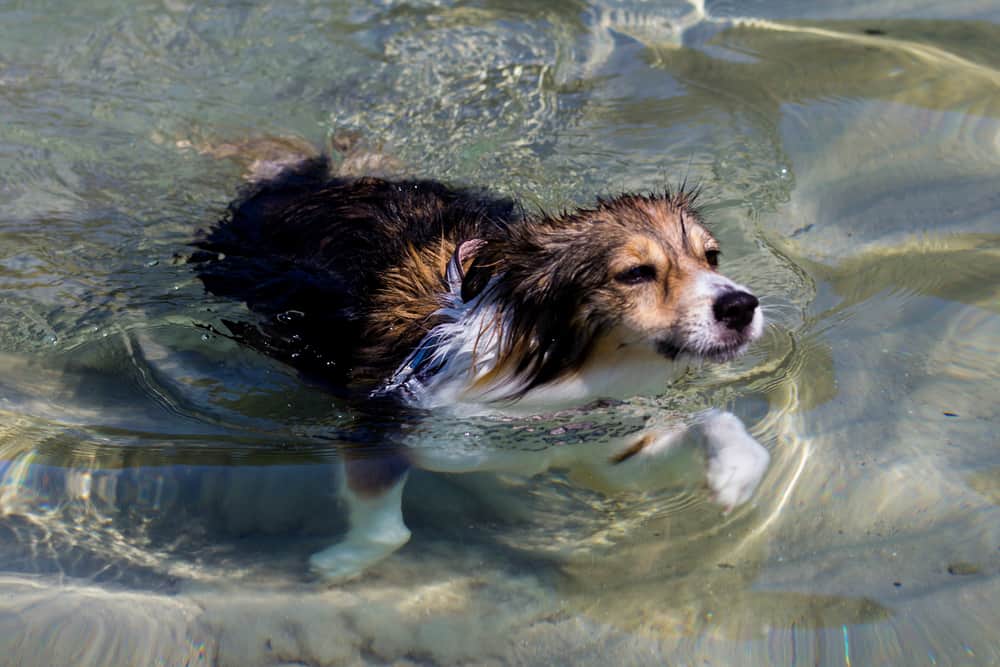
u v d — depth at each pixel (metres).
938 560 4.34
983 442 4.89
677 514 4.86
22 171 7.12
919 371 5.37
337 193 6.26
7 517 4.86
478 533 4.86
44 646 4.21
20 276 6.23
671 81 8.09
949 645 3.95
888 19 8.81
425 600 4.48
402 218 5.73
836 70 8.09
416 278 5.28
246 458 5.16
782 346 5.61
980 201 6.59
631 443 5.28
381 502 4.96
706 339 4.53
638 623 4.27
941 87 7.77
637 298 4.57
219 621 4.36
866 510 4.66
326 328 5.46
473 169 7.07
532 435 5.23
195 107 7.85
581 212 4.90
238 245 6.25
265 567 4.64
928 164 7.00
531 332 4.84
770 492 4.84
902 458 4.88
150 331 5.88
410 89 8.07
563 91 8.00
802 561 4.47
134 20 8.80
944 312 5.75
